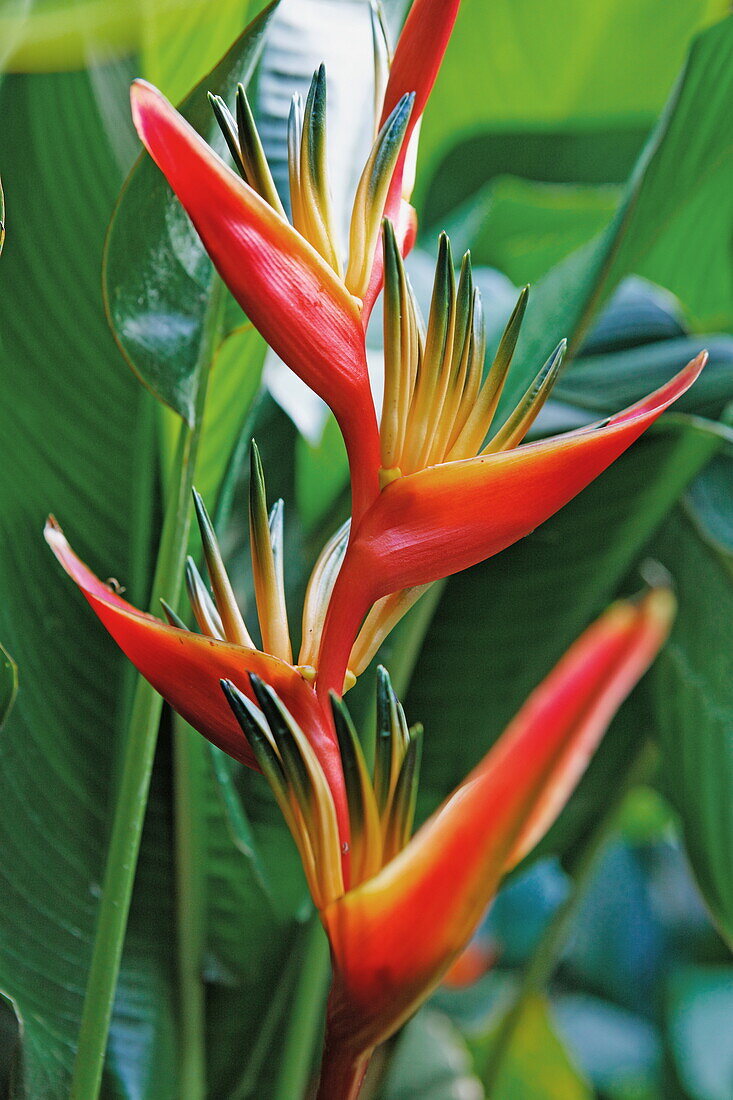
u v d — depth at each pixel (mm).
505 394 802
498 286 1040
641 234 837
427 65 506
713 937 2385
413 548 488
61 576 739
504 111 1434
